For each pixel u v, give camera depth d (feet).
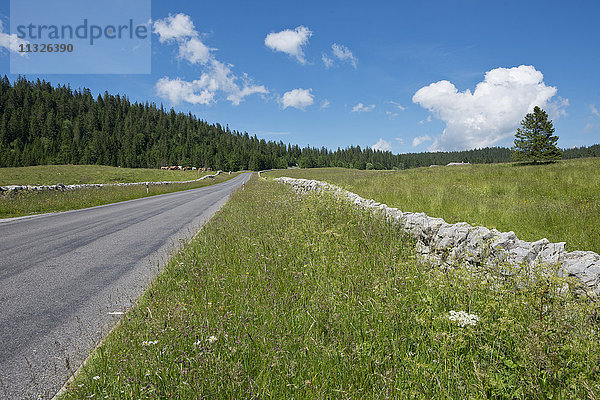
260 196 48.67
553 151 116.57
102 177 167.22
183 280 13.93
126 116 584.81
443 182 54.24
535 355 6.86
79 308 12.78
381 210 22.27
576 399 6.21
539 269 9.37
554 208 22.43
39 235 27.68
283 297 11.36
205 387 7.01
